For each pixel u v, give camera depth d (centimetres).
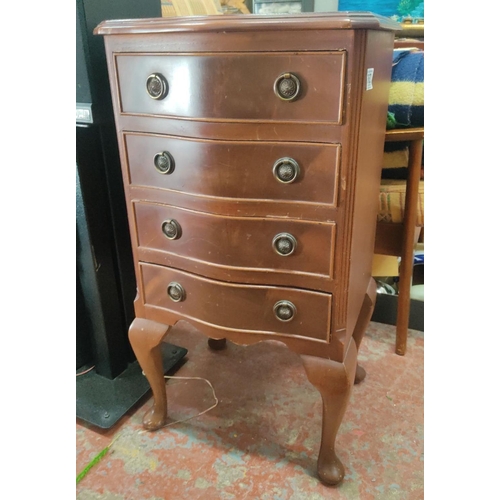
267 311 96
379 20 76
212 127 85
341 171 81
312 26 72
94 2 109
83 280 130
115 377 141
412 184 133
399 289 145
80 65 111
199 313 103
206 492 106
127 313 140
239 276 95
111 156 124
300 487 106
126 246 135
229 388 139
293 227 88
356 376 137
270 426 124
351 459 113
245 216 89
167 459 114
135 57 88
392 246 143
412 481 107
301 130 80
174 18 82
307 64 76
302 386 139
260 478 109
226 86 81
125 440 120
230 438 120
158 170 95
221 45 79
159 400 122
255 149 84
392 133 123
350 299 94
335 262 88
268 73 78
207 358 154
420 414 126
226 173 87
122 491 106
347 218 84
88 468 112
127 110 94
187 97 85
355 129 79
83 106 115
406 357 150
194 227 95
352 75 75
